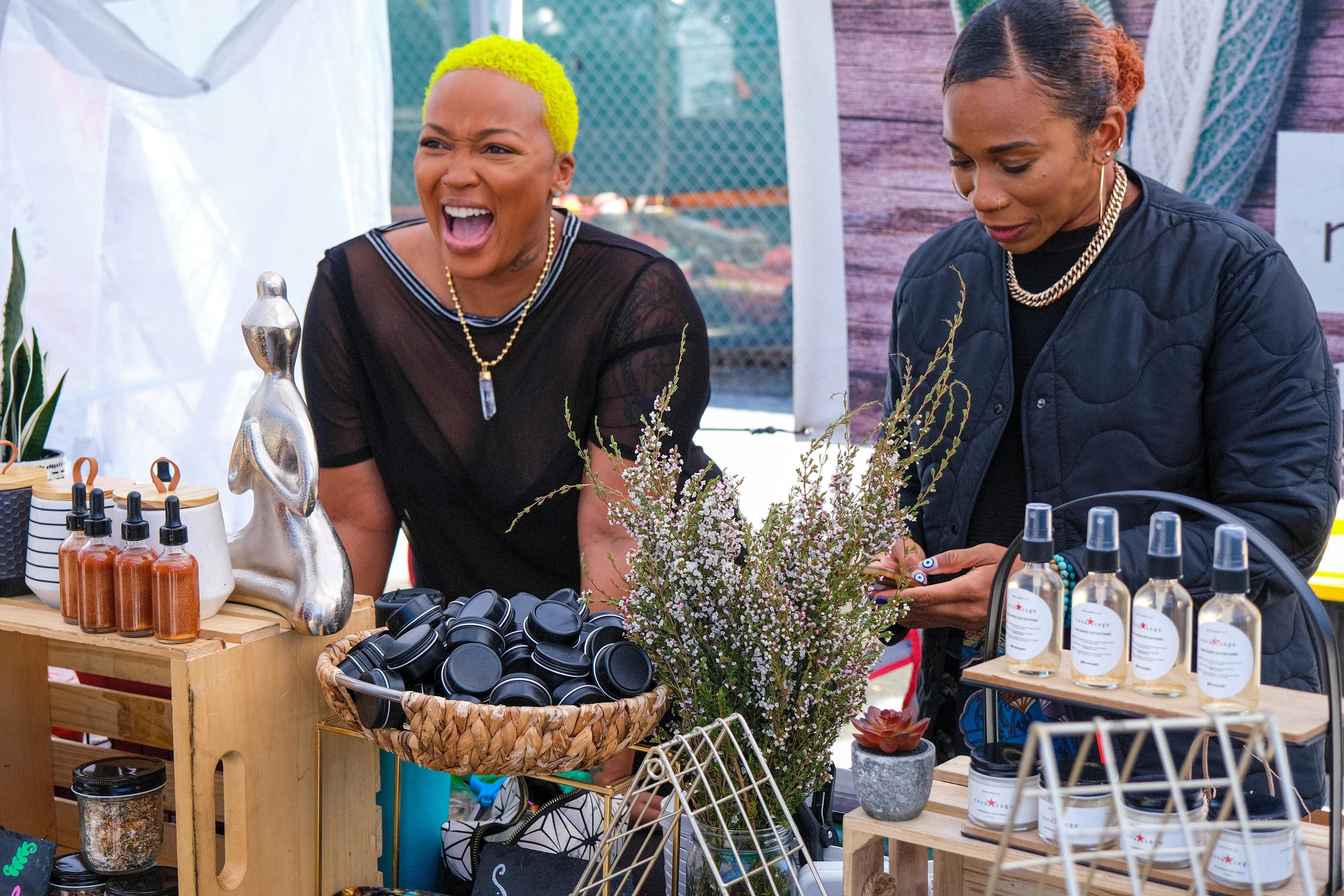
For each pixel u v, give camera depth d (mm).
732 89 6352
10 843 1496
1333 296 3207
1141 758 1415
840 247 3986
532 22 6520
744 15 6254
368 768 1563
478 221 1734
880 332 4012
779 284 6574
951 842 1163
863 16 3762
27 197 3791
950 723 1911
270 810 1438
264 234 3990
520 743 1201
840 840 1621
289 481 1396
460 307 1880
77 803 1528
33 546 1517
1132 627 1134
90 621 1405
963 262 1858
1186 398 1652
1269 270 1604
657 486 1308
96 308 3910
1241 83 3199
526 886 1379
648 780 1268
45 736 1794
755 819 1239
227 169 3957
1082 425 1710
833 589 1244
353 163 4086
